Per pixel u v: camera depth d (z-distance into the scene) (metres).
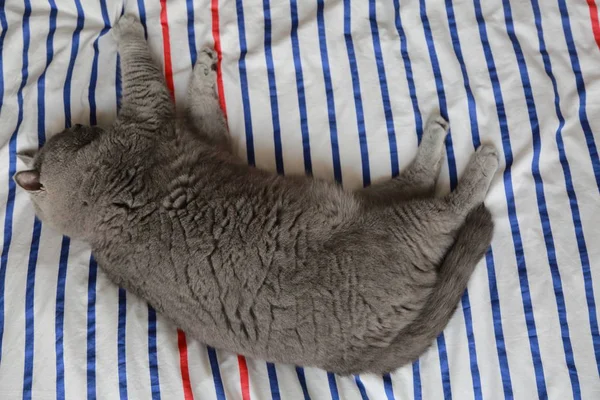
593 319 1.16
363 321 1.10
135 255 1.12
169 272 1.11
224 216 1.11
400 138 1.23
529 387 1.16
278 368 1.17
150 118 1.19
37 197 1.17
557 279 1.17
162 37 1.25
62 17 1.25
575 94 1.21
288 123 1.23
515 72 1.22
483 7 1.24
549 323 1.17
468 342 1.17
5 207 1.21
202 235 1.10
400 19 1.24
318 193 1.15
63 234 1.20
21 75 1.25
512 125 1.21
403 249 1.13
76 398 1.15
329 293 1.09
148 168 1.14
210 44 1.25
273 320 1.10
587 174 1.19
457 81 1.23
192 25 1.25
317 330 1.10
